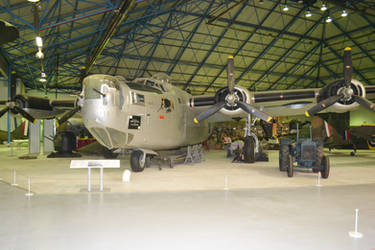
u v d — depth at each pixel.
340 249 3.16
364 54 28.19
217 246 3.25
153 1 20.39
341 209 4.80
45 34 19.06
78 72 28.56
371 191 6.34
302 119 28.36
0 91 26.02
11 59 23.72
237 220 4.18
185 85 31.92
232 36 26.58
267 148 22.06
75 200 5.47
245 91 10.84
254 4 23.50
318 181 7.50
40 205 5.09
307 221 4.14
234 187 6.94
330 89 10.27
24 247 3.20
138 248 3.19
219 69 30.41
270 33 27.11
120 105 8.59
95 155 17.06
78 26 19.83
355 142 17.98
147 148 10.34
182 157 12.06
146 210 4.73
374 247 3.21
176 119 11.39
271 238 3.49
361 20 25.09
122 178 8.05
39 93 31.89
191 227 3.88
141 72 29.14
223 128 27.09
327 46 29.69
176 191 6.34
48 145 19.17
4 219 4.24
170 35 25.31
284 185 7.26
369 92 11.08
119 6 15.62
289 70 32.84
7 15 15.66
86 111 8.27
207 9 23.11
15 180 8.02
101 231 3.72
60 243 3.32
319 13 25.47
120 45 25.34
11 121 30.81
